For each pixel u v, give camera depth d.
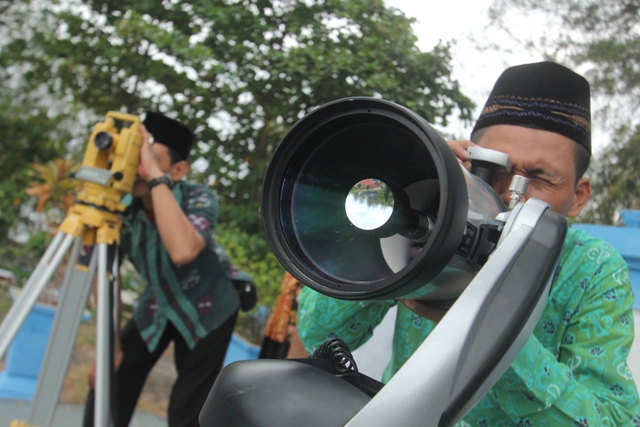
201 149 6.86
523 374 1.02
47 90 8.05
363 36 6.14
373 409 0.70
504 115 1.27
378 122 0.79
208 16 6.36
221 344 3.02
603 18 4.63
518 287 0.78
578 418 1.06
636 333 2.07
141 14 6.72
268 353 3.04
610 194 4.25
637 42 4.61
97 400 2.44
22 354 4.45
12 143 8.11
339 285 0.77
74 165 5.38
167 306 2.96
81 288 2.59
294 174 0.86
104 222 2.55
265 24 6.57
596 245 1.33
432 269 0.72
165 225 2.69
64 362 2.62
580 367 1.20
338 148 0.84
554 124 1.24
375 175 0.83
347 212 0.83
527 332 0.80
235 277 3.21
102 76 7.11
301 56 6.09
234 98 6.71
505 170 1.07
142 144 2.64
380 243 0.81
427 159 0.78
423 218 0.78
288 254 0.82
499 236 0.85
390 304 1.43
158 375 5.71
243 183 6.89
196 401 2.98
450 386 0.72
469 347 0.74
